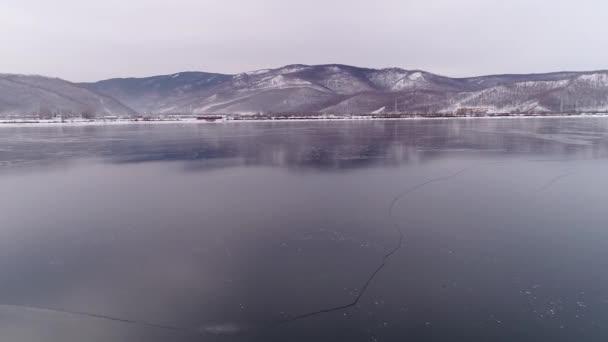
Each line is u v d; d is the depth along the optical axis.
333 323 5.32
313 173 15.95
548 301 5.83
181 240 8.38
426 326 5.23
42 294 6.18
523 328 5.17
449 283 6.38
